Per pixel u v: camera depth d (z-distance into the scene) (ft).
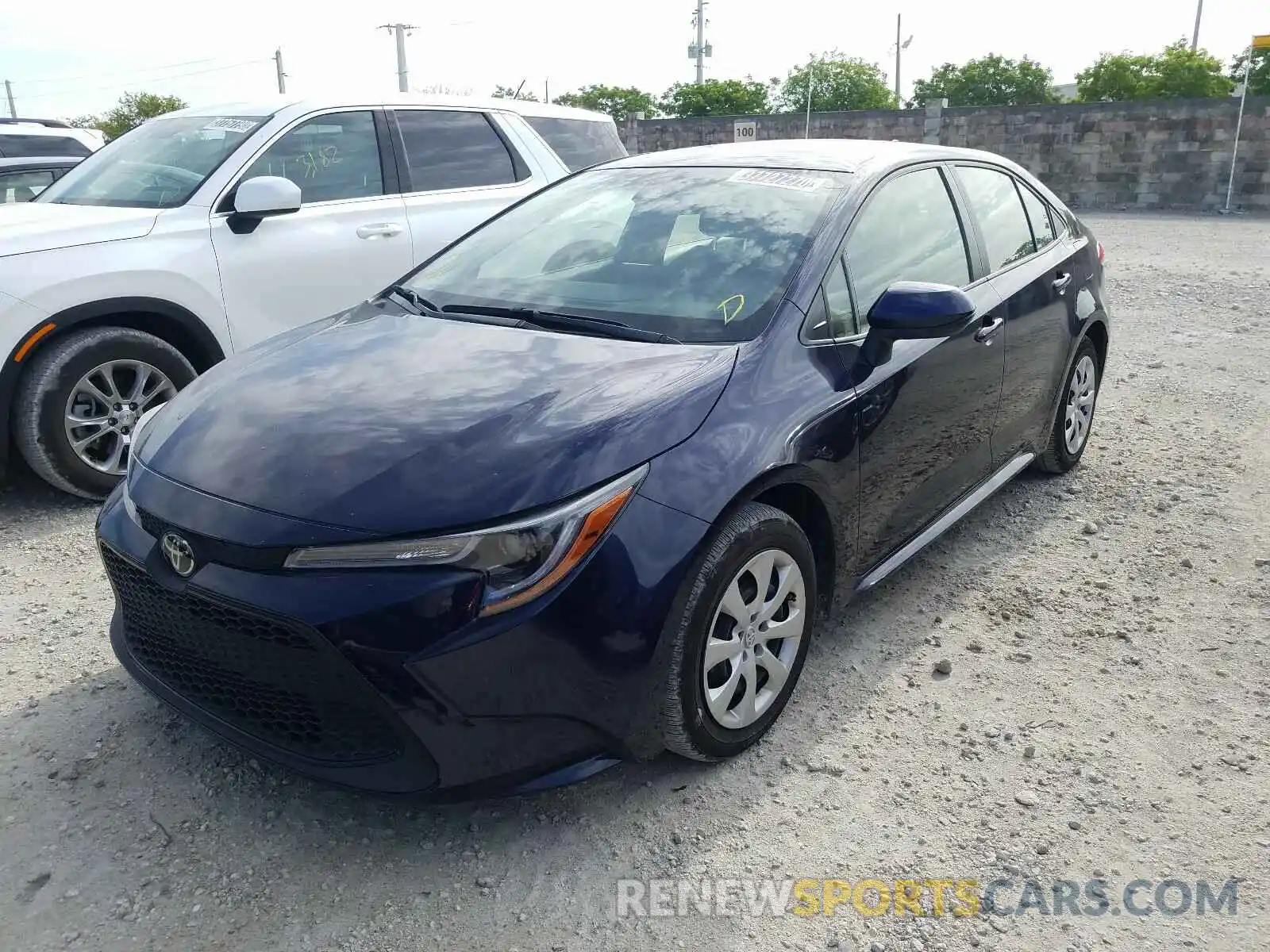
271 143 17.67
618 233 11.57
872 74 143.64
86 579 13.07
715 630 8.77
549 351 9.58
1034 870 8.07
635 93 148.15
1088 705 10.26
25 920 7.59
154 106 138.51
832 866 8.13
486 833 8.50
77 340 14.84
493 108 21.52
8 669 10.87
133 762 9.34
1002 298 12.91
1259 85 106.73
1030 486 16.10
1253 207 65.67
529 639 7.45
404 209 19.12
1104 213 66.59
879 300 10.03
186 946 7.37
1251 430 18.63
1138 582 12.86
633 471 8.01
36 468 14.87
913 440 11.05
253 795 8.93
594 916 7.65
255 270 16.84
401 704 7.34
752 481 8.61
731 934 7.48
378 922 7.60
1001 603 12.35
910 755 9.47
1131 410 19.95
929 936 7.45
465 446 7.98
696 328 9.81
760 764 9.34
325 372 9.57
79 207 16.76
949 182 12.93
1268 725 9.89
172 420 9.44
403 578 7.33
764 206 11.23
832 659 11.10
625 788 9.02
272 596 7.44
